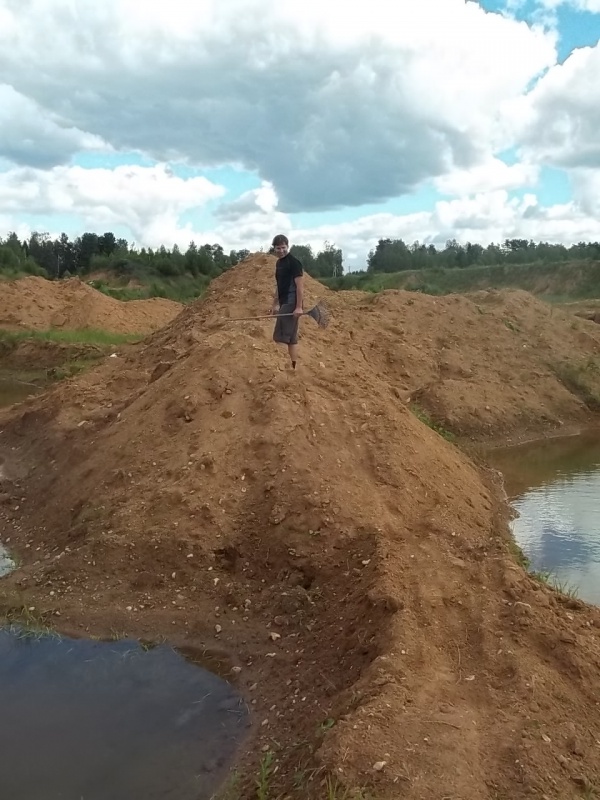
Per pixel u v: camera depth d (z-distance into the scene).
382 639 4.87
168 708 5.11
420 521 7.40
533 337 17.77
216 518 7.16
